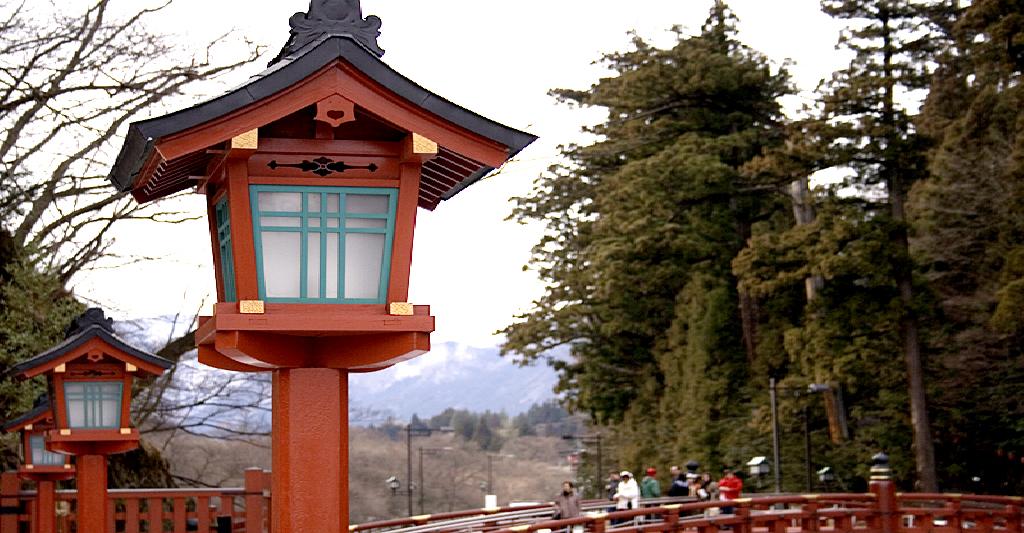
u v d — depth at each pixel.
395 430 107.56
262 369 10.62
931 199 44.88
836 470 47.56
